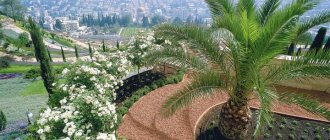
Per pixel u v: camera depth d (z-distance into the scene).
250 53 6.07
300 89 11.54
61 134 6.75
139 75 12.63
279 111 9.54
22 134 13.24
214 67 7.38
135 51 11.58
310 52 6.41
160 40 12.10
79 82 9.33
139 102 10.05
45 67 13.88
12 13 77.06
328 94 11.08
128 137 8.08
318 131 8.35
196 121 8.93
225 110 7.90
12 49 43.66
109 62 10.47
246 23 5.89
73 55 50.91
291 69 6.56
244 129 7.88
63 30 158.62
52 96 9.16
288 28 5.19
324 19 6.89
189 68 7.43
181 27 6.84
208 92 6.87
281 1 7.46
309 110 6.60
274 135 8.22
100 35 146.50
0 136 13.20
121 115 8.95
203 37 6.66
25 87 21.75
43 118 6.69
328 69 5.93
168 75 12.80
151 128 8.53
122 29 164.12
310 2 6.34
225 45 6.29
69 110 7.11
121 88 11.64
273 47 5.68
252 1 7.25
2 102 18.06
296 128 8.56
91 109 7.30
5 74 26.97
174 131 8.39
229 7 7.17
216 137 8.30
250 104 10.00
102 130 7.20
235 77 7.32
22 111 16.34
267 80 7.05
